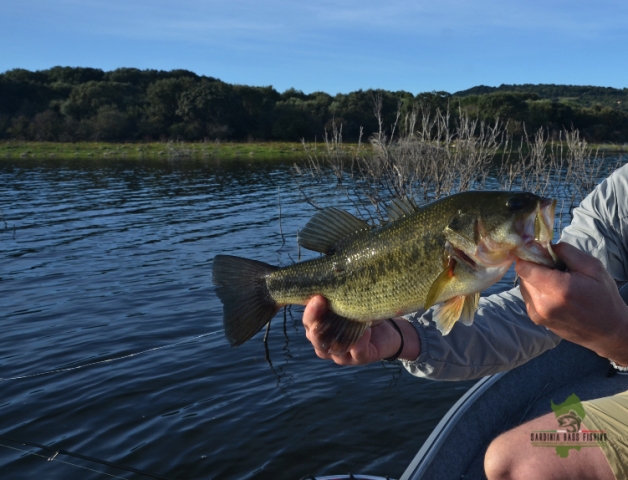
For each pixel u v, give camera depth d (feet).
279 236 14.89
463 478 2.83
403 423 5.08
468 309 2.11
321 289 2.37
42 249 13.19
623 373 3.51
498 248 1.98
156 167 40.52
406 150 11.05
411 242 2.18
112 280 10.28
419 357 2.37
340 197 21.17
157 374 6.17
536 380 3.46
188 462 4.53
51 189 26.61
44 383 5.97
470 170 10.66
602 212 2.80
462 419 3.04
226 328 2.58
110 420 5.21
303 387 5.83
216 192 25.75
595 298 1.64
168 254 12.64
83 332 7.54
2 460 4.56
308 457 4.59
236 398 5.62
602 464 2.07
